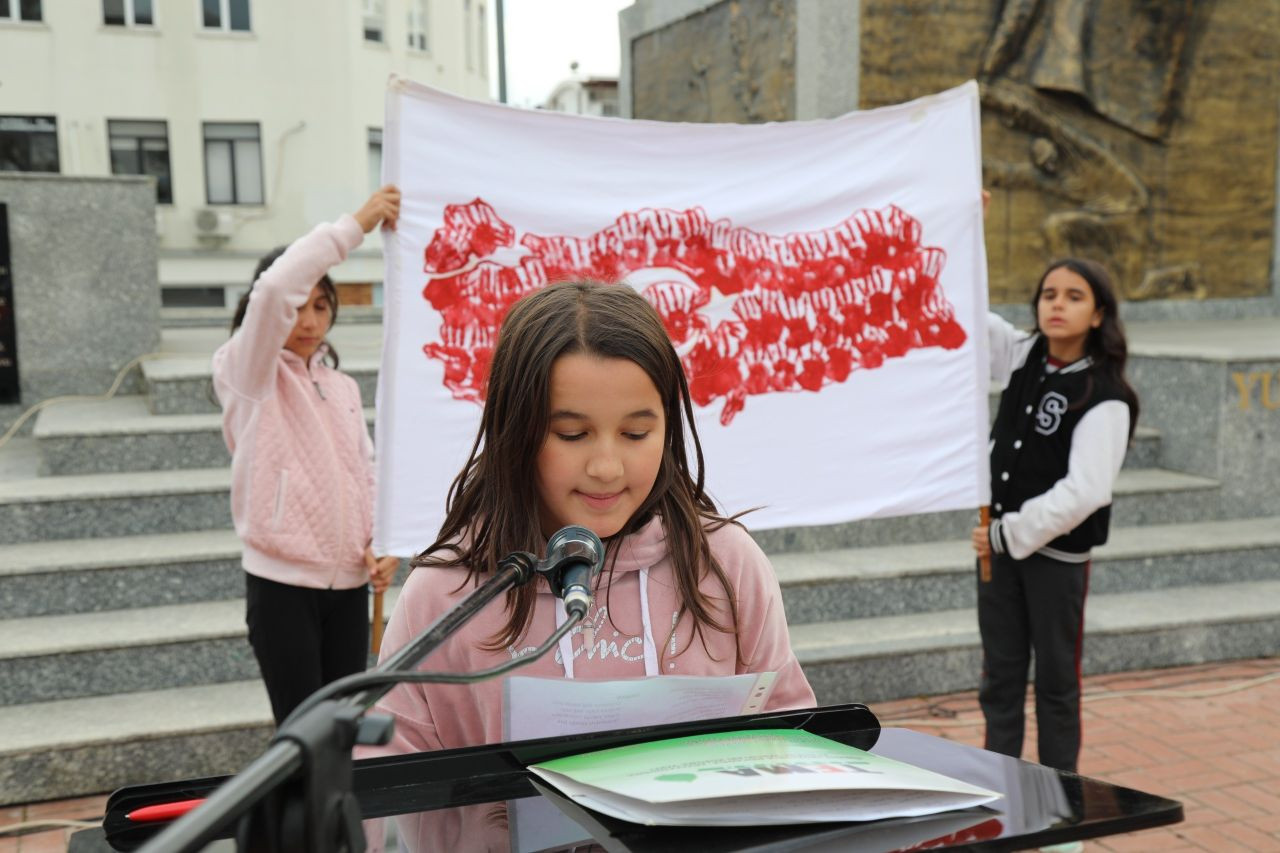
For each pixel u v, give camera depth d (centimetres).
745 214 319
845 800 100
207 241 1988
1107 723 411
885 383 330
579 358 129
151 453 512
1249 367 561
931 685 439
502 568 117
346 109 2031
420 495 292
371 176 2094
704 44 849
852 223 326
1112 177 788
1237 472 568
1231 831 329
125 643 391
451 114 294
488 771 115
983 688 341
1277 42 821
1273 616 480
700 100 862
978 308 335
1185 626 469
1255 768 371
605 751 118
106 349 626
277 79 1994
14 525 453
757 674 135
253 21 1973
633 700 131
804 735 122
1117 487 554
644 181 311
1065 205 782
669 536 148
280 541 286
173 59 1947
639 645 148
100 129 1931
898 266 329
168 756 360
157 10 1934
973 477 334
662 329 137
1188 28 789
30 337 611
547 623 145
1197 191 818
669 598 150
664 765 108
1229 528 550
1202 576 521
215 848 93
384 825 105
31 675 383
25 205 603
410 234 292
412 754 115
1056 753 323
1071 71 754
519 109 300
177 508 473
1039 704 327
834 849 91
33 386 615
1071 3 748
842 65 710
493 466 139
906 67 718
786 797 99
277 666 293
